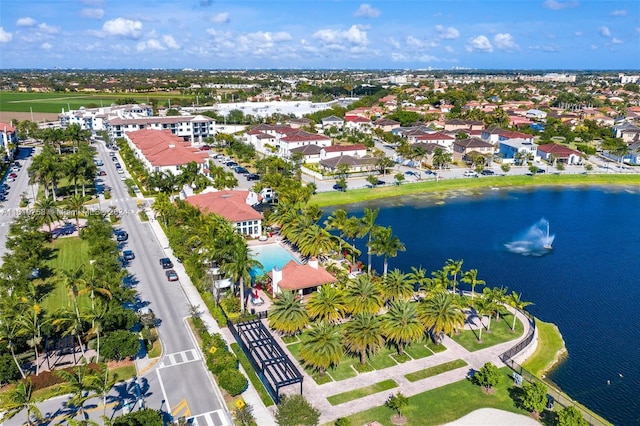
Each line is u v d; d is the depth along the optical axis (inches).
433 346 2842.0
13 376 2363.4
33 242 3668.8
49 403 2251.5
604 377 2684.5
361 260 4244.6
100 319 2578.7
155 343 2773.1
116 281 2886.3
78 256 3983.8
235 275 3009.4
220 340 2672.2
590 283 3882.9
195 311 2974.9
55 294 3312.0
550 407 2325.3
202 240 3457.2
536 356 2829.7
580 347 2974.9
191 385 2410.2
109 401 2272.4
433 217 5580.7
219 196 4852.4
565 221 5521.7
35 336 2453.2
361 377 2529.5
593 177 7519.7
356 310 2856.8
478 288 3747.5
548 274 4047.7
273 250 4232.3
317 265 3533.5
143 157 7017.7
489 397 2391.7
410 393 2401.6
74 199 4475.9
